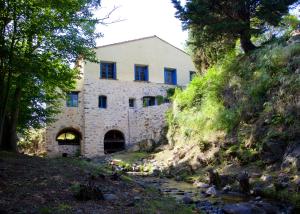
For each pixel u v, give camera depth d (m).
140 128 27.80
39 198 7.09
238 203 8.85
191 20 18.22
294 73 13.90
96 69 29.20
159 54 32.12
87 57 15.20
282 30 22.16
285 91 13.52
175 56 32.84
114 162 20.58
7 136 14.27
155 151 22.61
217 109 16.95
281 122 12.61
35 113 18.70
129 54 30.75
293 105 12.62
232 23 17.22
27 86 14.20
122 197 8.01
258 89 15.14
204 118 17.48
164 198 8.98
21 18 11.56
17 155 12.63
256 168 12.05
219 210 8.39
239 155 13.18
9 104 14.52
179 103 21.02
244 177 10.43
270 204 8.61
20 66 11.65
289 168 10.60
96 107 28.70
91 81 28.81
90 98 28.56
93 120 28.41
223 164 13.72
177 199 9.65
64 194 7.57
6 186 7.71
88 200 7.30
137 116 28.28
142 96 30.69
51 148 27.56
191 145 17.41
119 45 30.42
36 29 11.94
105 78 29.45
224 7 18.12
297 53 14.78
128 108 29.89
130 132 29.25
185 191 11.30
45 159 12.38
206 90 19.17
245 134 14.02
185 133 18.88
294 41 16.16
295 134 11.52
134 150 24.86
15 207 6.41
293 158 10.66
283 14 17.58
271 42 17.72
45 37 12.83
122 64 30.33
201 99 19.42
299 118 11.97
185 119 19.55
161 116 25.23
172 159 17.98
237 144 14.05
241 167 12.75
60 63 13.84
